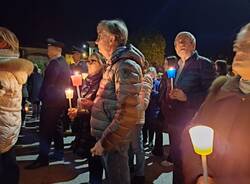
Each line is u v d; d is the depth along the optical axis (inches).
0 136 117.2
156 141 254.1
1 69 117.6
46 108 224.4
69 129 328.2
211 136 60.0
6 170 122.6
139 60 111.7
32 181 199.9
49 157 249.0
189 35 157.3
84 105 160.2
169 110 158.4
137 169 187.8
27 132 346.3
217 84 78.5
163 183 196.7
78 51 321.4
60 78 222.8
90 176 177.2
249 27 73.0
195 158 77.0
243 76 72.3
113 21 119.6
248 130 70.7
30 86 435.2
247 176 70.6
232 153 71.9
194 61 155.5
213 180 72.7
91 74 161.8
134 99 106.5
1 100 115.8
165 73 189.5
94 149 110.6
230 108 73.7
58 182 198.5
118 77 107.9
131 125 107.5
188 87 154.5
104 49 119.3
